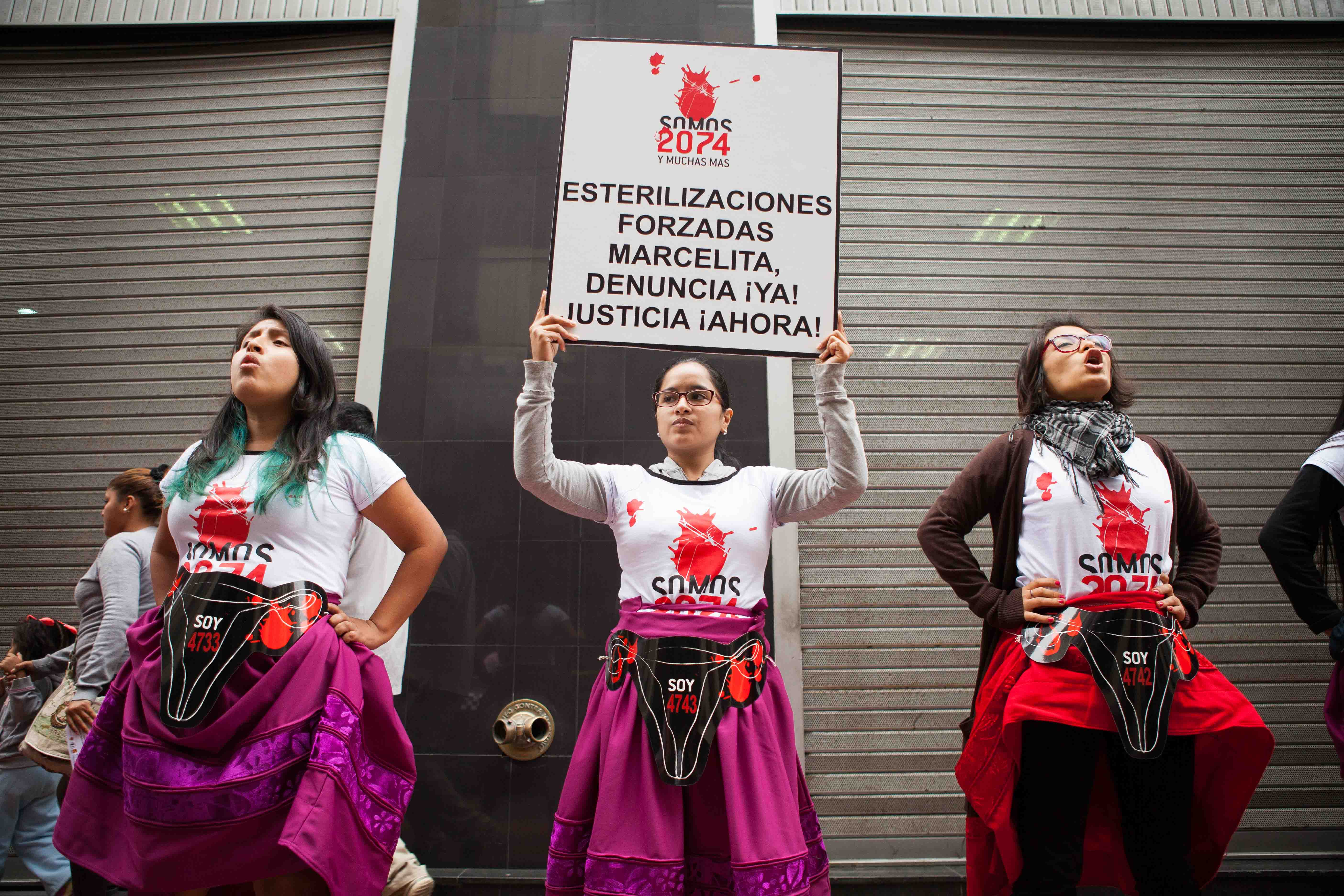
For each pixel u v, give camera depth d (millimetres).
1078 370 2330
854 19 4613
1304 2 4652
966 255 4336
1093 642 1991
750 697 1944
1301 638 3783
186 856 1567
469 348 3953
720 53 2484
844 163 4465
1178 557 2414
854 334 4219
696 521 2098
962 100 4582
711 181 2391
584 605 3611
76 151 4695
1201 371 4176
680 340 2289
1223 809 2109
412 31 4418
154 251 4504
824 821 3564
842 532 3916
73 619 4039
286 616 1737
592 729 2016
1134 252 4352
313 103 4668
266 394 1934
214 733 1602
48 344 4395
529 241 4086
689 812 1928
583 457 3812
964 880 3275
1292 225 4402
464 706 3521
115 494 3117
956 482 2430
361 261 4387
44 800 3242
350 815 1635
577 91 2441
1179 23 4621
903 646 3773
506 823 3393
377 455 2033
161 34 4809
